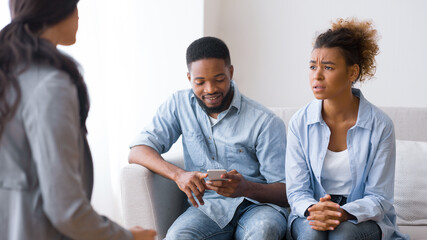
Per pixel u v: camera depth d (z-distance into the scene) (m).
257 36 2.69
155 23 2.45
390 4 2.47
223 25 2.73
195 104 1.70
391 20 2.48
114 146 2.41
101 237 0.91
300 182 1.51
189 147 1.70
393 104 2.52
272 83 2.70
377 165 1.45
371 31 1.42
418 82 2.47
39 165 0.83
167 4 2.44
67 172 0.84
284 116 1.99
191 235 1.46
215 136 1.67
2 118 0.84
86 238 0.89
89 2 2.17
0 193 0.87
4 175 0.86
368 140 1.46
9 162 0.86
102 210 2.29
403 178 1.78
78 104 0.95
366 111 1.47
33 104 0.83
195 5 2.41
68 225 0.84
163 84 2.47
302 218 1.45
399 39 2.48
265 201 1.57
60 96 0.85
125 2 2.38
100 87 2.24
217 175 1.44
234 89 1.67
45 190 0.83
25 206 0.87
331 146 1.51
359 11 2.52
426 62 2.45
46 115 0.83
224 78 1.56
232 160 1.66
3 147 0.86
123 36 2.40
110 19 2.35
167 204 1.64
